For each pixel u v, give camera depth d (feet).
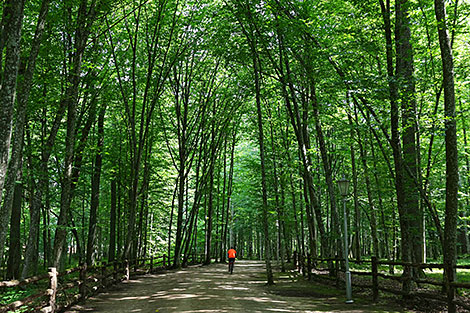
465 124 61.67
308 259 54.65
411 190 43.21
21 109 28.45
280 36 49.60
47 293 26.81
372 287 35.63
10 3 28.04
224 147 114.52
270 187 86.02
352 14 45.50
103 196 96.73
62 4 40.45
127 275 58.23
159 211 113.50
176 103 86.12
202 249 157.17
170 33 71.41
